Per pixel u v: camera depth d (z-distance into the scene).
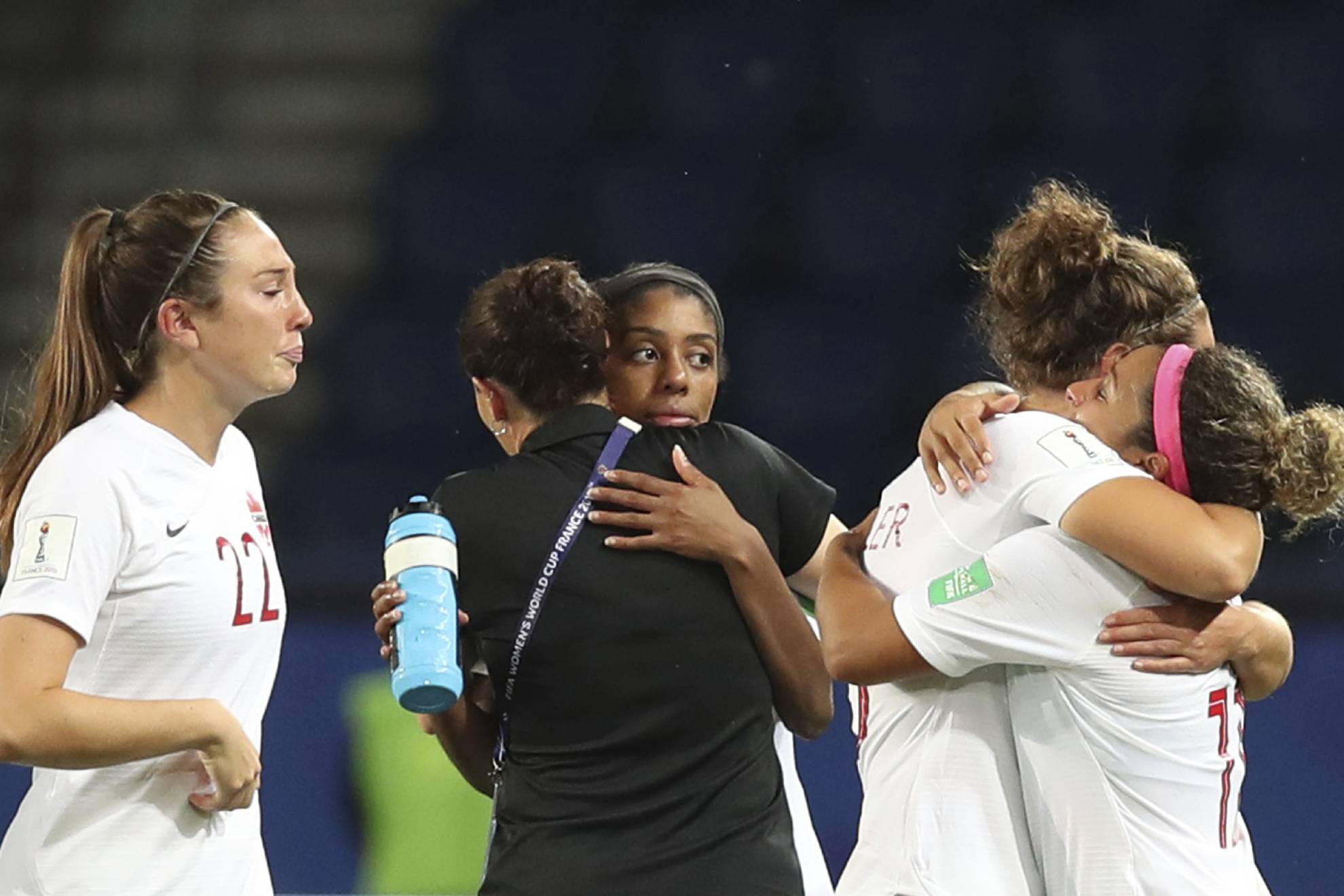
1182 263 9.31
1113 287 8.96
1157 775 8.69
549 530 9.88
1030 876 8.85
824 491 10.80
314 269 33.31
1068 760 8.75
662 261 31.97
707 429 10.61
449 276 32.59
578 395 10.35
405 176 33.38
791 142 33.69
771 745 10.17
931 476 9.27
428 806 17.83
